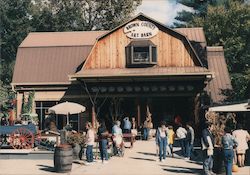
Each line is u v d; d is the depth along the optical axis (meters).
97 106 33.62
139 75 30.53
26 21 60.88
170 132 21.00
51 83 34.59
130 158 20.53
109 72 31.62
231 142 14.49
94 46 32.69
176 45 32.00
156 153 22.17
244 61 45.94
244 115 25.06
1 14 59.59
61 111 26.50
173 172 16.48
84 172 16.72
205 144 15.05
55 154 16.80
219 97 33.94
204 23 51.06
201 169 17.16
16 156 21.42
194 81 32.09
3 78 58.66
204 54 33.19
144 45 31.67
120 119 32.81
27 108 29.05
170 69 31.41
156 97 33.12
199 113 31.88
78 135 20.73
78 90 34.19
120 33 32.56
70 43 37.81
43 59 36.53
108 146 21.91
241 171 16.59
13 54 60.44
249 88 32.66
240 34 47.72
